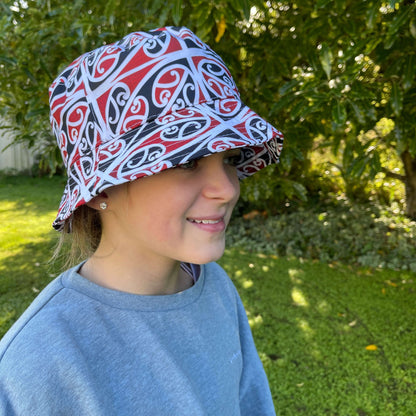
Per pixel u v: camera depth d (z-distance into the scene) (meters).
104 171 0.58
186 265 0.91
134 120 0.61
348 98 2.20
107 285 0.71
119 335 0.66
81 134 0.64
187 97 0.62
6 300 3.30
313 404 2.23
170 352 0.70
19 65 2.42
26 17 2.85
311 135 3.35
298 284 3.78
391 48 2.17
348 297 3.51
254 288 3.68
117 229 0.69
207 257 0.64
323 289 3.68
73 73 0.67
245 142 0.59
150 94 0.61
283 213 5.54
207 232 0.64
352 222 4.75
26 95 2.78
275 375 2.45
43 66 2.34
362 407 2.21
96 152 0.62
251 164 0.92
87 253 0.75
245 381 0.94
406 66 2.15
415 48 2.16
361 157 2.87
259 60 2.82
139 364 0.66
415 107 2.64
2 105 3.05
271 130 0.63
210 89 0.64
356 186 5.42
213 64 0.67
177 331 0.73
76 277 0.68
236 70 2.74
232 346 0.85
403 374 2.48
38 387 0.55
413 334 2.92
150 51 0.61
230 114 0.64
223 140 0.58
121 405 0.63
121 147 0.60
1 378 0.56
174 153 0.56
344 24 2.26
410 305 3.36
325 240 4.62
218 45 2.68
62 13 2.39
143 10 2.55
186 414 0.66
